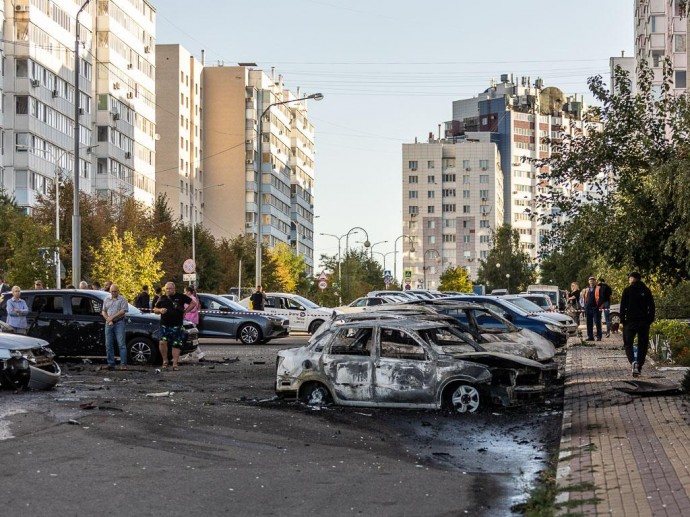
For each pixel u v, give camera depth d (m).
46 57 81.50
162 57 126.81
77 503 10.09
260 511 9.93
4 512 9.64
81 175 89.25
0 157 76.12
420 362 18.09
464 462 13.30
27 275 50.06
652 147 23.08
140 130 106.94
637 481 10.88
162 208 85.12
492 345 21.33
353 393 18.36
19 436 14.49
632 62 148.88
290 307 47.59
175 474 11.70
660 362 26.23
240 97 139.62
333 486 11.26
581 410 17.48
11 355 20.62
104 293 29.50
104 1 96.50
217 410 17.62
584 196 23.92
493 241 163.38
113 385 22.47
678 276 22.67
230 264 95.50
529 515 9.81
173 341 27.73
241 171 140.12
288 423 16.25
